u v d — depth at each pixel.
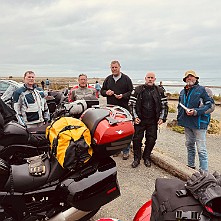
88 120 3.70
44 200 3.55
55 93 8.78
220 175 2.81
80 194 3.50
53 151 3.46
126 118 3.79
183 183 2.76
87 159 3.53
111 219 3.08
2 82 10.17
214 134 12.16
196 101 5.99
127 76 6.81
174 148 9.16
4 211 3.36
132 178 6.07
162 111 6.47
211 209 2.34
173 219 2.38
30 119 6.11
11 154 3.87
